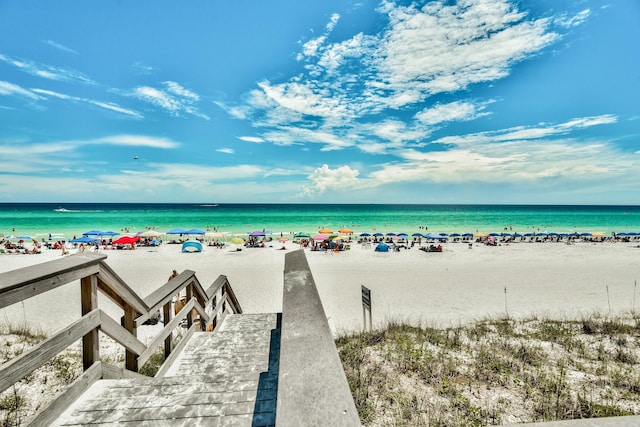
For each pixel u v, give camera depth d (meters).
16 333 6.79
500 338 6.59
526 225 72.81
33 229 57.97
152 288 16.94
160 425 2.02
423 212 129.88
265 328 5.24
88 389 2.38
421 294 14.89
